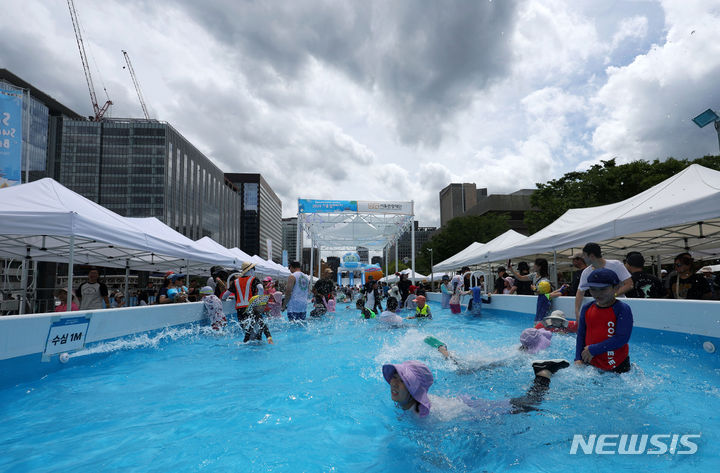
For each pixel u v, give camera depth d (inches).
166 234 419.8
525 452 79.9
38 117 2496.3
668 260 587.2
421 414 94.3
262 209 7431.1
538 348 155.0
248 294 310.0
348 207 816.9
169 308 266.4
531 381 126.3
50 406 118.4
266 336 247.6
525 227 3211.1
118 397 127.6
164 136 3452.3
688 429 87.9
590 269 153.7
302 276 333.1
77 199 269.3
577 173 1331.2
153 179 3395.7
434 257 2025.1
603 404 102.2
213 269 588.7
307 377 151.0
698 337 157.3
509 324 319.3
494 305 394.6
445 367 147.9
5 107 336.5
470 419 95.1
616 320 118.0
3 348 140.2
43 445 88.9
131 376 156.6
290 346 225.3
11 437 93.9
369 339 245.6
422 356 173.6
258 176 7298.2
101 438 92.7
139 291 505.7
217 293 426.9
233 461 79.5
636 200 295.6
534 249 396.8
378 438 90.7
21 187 246.2
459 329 287.7
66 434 95.5
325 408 112.4
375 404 115.4
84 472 75.4
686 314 164.6
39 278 474.9
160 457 81.7
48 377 155.9
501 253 482.6
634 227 267.1
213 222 4825.3
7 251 355.9
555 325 194.9
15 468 77.3
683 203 236.4
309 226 953.5
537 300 284.2
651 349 182.4
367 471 74.4
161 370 167.3
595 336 121.6
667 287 267.6
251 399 122.6
